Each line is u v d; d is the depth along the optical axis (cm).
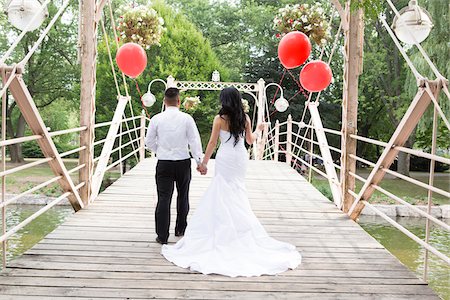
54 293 322
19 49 2694
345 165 602
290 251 413
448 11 1598
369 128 2722
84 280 347
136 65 630
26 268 368
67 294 321
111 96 2033
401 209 1405
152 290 332
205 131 2270
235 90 418
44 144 471
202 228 410
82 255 404
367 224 1302
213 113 2180
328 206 646
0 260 848
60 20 2656
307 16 678
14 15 427
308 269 385
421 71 1659
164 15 2206
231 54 3034
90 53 587
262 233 416
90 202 617
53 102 3012
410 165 2778
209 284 346
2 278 346
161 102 2044
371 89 2283
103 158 726
